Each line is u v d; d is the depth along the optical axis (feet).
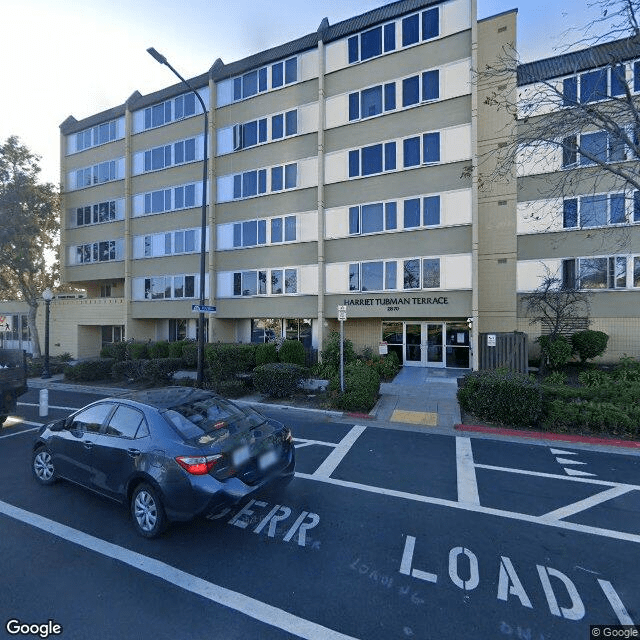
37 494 16.33
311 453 21.29
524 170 49.47
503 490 16.53
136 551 12.07
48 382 48.24
